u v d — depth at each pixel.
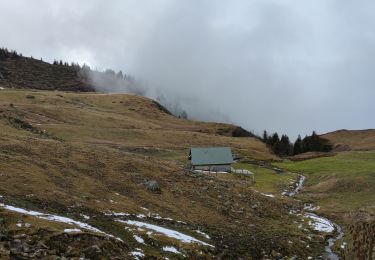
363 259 36.78
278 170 141.12
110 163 68.12
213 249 43.88
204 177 82.19
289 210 80.75
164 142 176.00
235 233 53.22
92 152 72.25
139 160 77.00
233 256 44.56
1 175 45.91
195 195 66.12
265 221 65.38
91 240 33.53
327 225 73.25
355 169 126.38
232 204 68.06
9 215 33.75
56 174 53.78
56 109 196.12
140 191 59.16
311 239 61.56
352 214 80.25
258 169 141.00
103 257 32.03
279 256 49.31
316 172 132.62
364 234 38.12
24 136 72.00
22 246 29.17
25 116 160.62
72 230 34.16
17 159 53.97
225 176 117.94
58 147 68.75
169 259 37.50
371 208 82.31
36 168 53.12
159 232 43.59
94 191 52.28
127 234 40.12
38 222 34.06
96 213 43.91
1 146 59.59
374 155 152.12
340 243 60.34
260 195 84.38
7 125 84.56
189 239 44.47
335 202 93.12
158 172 72.06
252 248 48.97
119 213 46.84
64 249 31.25
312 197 98.62
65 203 43.78
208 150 129.00
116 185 58.47
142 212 50.28
